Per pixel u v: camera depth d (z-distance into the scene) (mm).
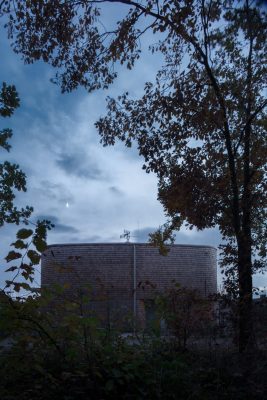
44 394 5320
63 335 5773
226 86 11758
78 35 12820
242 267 9633
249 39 11586
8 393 5344
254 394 6438
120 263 30859
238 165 12594
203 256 33250
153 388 5742
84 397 5379
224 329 8141
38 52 12773
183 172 12062
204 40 11500
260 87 11922
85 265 29969
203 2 11211
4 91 9508
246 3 10898
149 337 6891
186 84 11883
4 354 5793
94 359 5719
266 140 12656
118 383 5590
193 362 7129
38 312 5625
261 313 8039
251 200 11672
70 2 12180
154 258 31766
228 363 7059
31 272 5461
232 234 11930
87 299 6043
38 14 12117
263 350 7414
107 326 6551
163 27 11211
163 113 11977
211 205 11812
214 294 8625
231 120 12477
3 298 5355
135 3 11625
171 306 7961
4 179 11398
